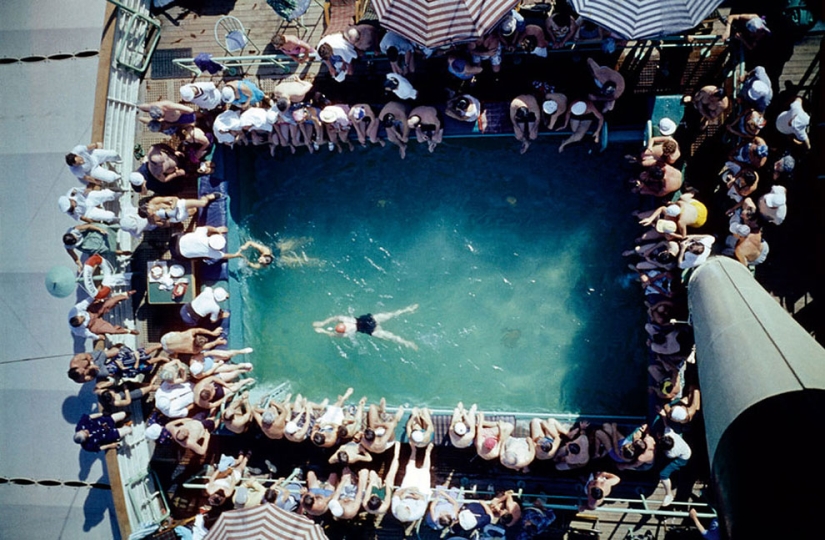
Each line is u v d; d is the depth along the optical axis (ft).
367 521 45.42
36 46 47.11
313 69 45.03
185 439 41.63
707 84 41.37
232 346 46.83
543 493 43.60
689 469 42.37
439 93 44.06
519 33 38.88
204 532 43.21
